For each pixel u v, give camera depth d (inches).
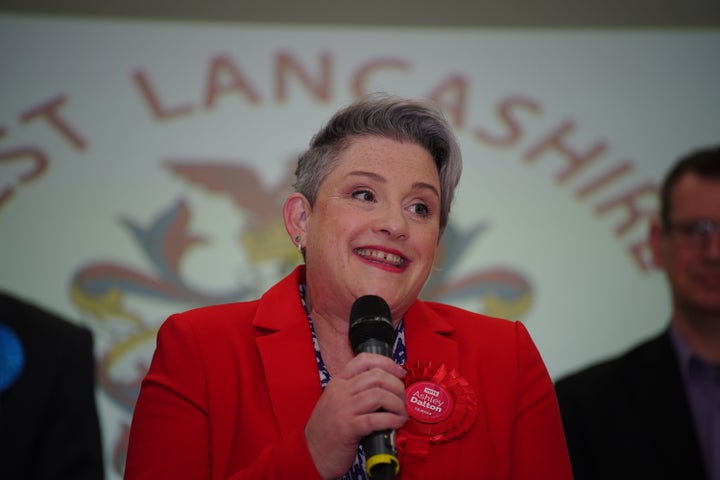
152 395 263.7
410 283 269.1
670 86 525.7
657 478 450.6
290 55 523.5
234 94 518.6
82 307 490.6
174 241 502.0
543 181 516.1
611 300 503.5
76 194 502.0
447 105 522.0
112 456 474.9
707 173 490.9
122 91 514.3
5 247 492.4
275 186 511.2
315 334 283.1
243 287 500.7
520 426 270.5
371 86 521.7
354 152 274.7
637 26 532.1
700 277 480.7
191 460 251.9
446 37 528.1
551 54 528.4
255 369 268.2
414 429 256.7
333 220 268.7
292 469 229.6
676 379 470.0
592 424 464.1
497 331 288.8
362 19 528.1
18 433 358.0
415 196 272.2
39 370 374.3
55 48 514.9
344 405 226.2
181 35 522.0
